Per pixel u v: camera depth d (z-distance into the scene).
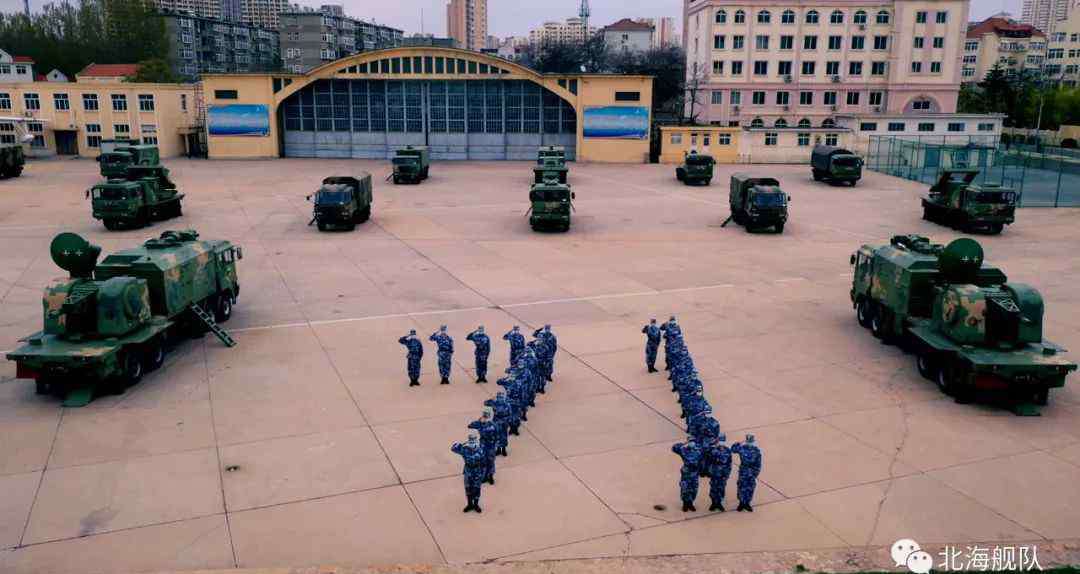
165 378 17.50
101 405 15.98
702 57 83.31
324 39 141.50
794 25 80.56
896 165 60.62
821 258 29.86
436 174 55.03
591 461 13.63
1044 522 11.77
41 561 10.77
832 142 62.41
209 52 140.12
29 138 62.41
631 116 61.50
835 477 13.09
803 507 12.15
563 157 50.94
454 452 12.91
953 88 80.94
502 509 12.08
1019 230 35.38
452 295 24.56
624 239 33.44
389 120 63.59
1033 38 130.38
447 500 12.36
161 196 36.84
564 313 22.66
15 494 12.49
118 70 91.25
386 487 12.76
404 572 10.26
